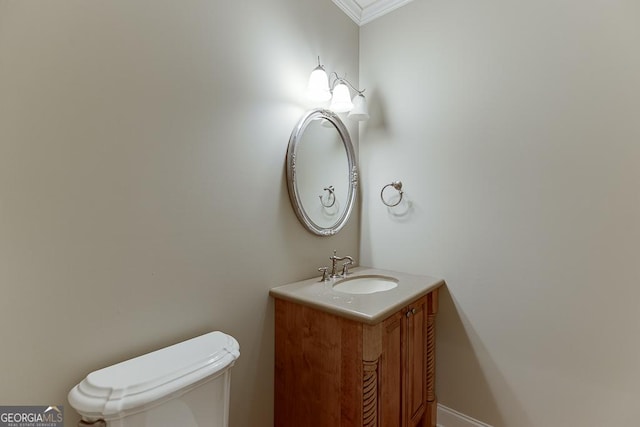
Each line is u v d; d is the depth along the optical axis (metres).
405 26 1.90
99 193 0.94
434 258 1.77
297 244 1.65
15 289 0.79
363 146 2.11
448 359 1.71
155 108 1.06
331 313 1.23
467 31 1.64
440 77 1.74
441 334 1.74
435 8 1.77
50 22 0.84
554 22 1.38
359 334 1.17
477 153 1.61
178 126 1.13
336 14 1.93
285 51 1.58
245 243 1.37
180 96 1.13
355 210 2.11
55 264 0.86
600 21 1.27
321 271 1.78
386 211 1.99
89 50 0.91
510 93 1.50
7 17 0.78
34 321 0.82
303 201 1.67
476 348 1.61
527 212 1.45
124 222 0.99
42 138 0.83
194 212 1.18
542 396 1.42
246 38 1.38
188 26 1.16
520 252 1.47
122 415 0.77
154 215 1.06
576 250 1.33
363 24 2.12
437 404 1.74
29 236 0.81
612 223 1.25
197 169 1.19
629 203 1.21
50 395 0.85
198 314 1.20
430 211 1.78
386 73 2.00
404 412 1.41
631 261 1.21
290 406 1.41
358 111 1.86
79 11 0.90
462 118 1.66
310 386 1.33
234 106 1.33
